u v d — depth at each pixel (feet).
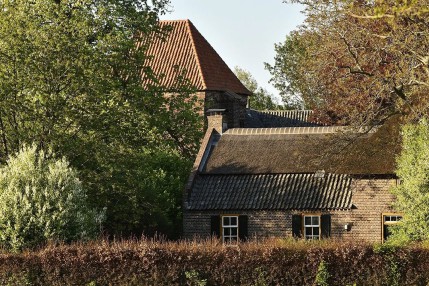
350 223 211.82
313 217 214.48
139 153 195.52
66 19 185.37
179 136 225.76
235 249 139.85
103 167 185.68
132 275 140.77
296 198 216.95
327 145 201.46
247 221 217.97
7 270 142.82
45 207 151.53
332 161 213.87
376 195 210.18
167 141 219.20
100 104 184.34
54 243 146.20
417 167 168.86
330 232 212.84
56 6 185.37
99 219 163.73
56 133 178.50
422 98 170.50
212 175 230.48
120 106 186.80
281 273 138.21
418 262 136.26
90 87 183.62
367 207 210.79
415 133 172.86
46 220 151.53
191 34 339.36
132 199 187.62
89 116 183.01
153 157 222.07
